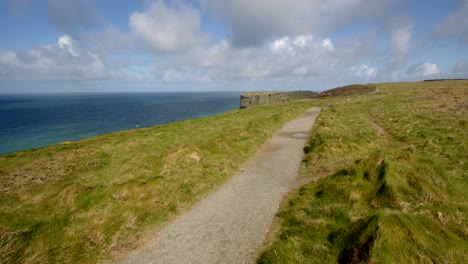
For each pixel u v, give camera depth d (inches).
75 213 315.6
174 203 350.6
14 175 496.1
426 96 1515.7
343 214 277.7
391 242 205.3
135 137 818.8
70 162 572.1
